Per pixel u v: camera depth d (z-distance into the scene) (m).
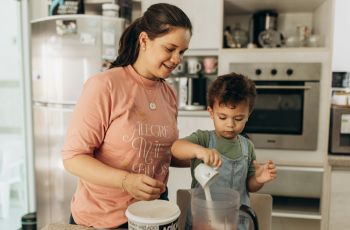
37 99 2.54
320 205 2.16
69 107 2.40
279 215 2.15
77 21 2.34
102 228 1.07
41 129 2.53
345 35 2.40
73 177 2.46
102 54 2.34
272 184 2.21
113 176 0.91
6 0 2.85
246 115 1.07
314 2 2.27
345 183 2.06
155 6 1.03
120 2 2.60
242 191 1.13
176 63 1.01
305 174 2.17
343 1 2.38
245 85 1.08
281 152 2.22
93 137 1.03
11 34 2.88
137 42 1.10
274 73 2.18
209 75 2.62
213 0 2.29
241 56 2.22
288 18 2.62
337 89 2.39
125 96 1.06
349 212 2.08
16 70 2.90
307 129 2.17
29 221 2.60
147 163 1.11
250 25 2.57
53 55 2.41
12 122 2.96
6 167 2.99
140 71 1.11
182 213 1.14
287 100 2.21
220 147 1.13
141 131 1.07
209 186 0.83
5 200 2.93
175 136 1.19
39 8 2.83
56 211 2.56
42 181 2.59
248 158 1.15
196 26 2.33
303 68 2.14
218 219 0.78
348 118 2.08
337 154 2.15
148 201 0.89
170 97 1.24
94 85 1.04
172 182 2.34
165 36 0.96
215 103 1.08
